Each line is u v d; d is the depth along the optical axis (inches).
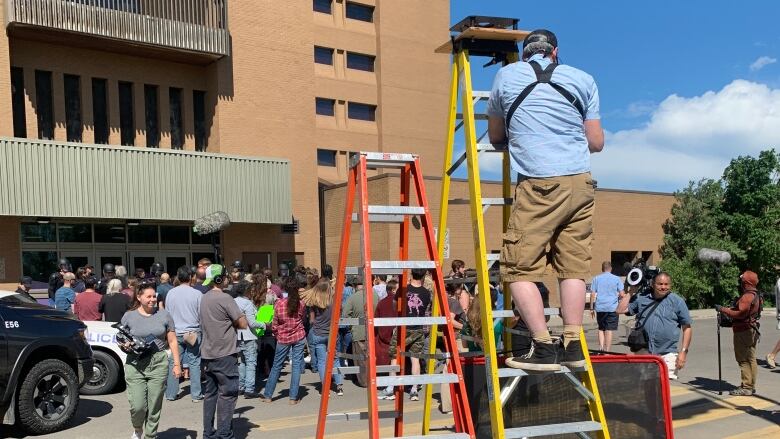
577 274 145.5
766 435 302.4
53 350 337.7
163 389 287.9
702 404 370.3
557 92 144.3
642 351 343.0
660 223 1400.1
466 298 422.6
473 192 152.2
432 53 1524.4
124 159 860.6
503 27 178.4
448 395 356.8
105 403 407.2
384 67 1450.5
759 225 1376.7
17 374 315.6
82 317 474.9
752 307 387.5
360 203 160.9
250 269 952.3
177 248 972.6
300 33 1112.8
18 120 881.5
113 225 917.2
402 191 191.2
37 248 848.9
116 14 885.8
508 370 143.6
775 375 463.2
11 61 870.4
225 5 999.6
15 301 336.8
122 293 468.4
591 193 143.6
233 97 1037.2
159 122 1007.0
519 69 148.6
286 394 439.8
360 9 1462.8
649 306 338.0
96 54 947.3
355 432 322.0
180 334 409.4
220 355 293.0
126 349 280.8
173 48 946.1
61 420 331.3
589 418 197.0
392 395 410.9
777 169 1401.3
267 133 1067.9
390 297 387.2
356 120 1437.0
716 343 684.1
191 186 921.5
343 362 485.1
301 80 1109.1
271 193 1001.5
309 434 321.4
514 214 144.5
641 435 193.2
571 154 142.4
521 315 145.3
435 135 1517.0
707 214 1390.3
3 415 315.3
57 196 801.6
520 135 144.6
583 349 147.7
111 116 957.2
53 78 909.8
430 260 164.6
